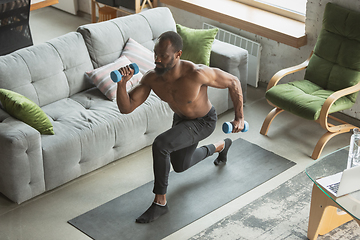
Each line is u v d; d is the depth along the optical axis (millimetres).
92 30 3805
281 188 3371
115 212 3088
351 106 3848
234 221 3035
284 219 3062
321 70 4020
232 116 4348
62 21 6441
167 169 2889
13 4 4262
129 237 2871
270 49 4680
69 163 3205
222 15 4773
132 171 3529
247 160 3688
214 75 2705
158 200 3018
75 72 3725
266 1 4938
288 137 4047
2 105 3133
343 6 3955
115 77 2457
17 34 4562
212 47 4273
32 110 3035
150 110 3617
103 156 3436
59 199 3193
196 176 3469
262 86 4938
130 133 3521
